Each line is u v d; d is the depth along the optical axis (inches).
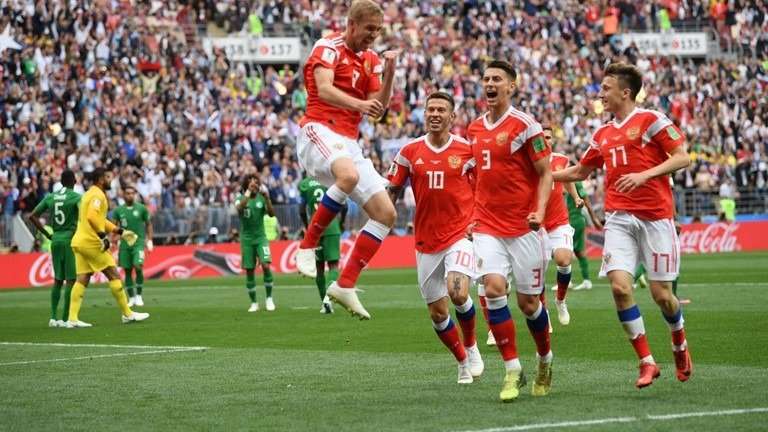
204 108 1930.4
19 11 1873.8
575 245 1190.9
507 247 499.5
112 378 585.3
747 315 846.5
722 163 2269.9
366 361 633.6
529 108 2233.0
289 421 444.5
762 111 2401.6
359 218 1814.7
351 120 466.0
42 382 574.2
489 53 2331.4
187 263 1722.4
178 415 465.7
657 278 506.0
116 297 960.9
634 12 2524.6
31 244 1636.3
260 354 681.0
